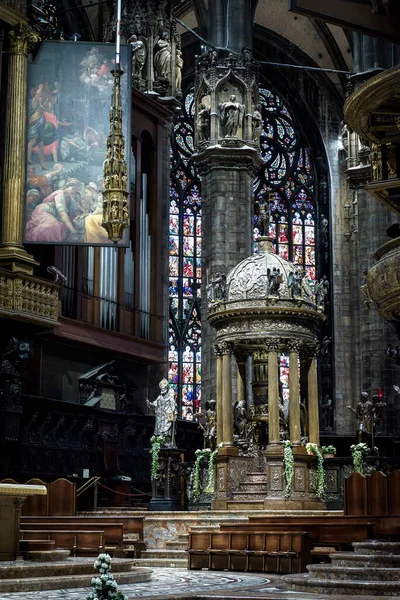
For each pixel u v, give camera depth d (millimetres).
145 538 26172
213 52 43406
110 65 27016
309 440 27172
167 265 38000
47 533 20984
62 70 27031
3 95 27156
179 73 39812
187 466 30109
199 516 26062
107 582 9023
